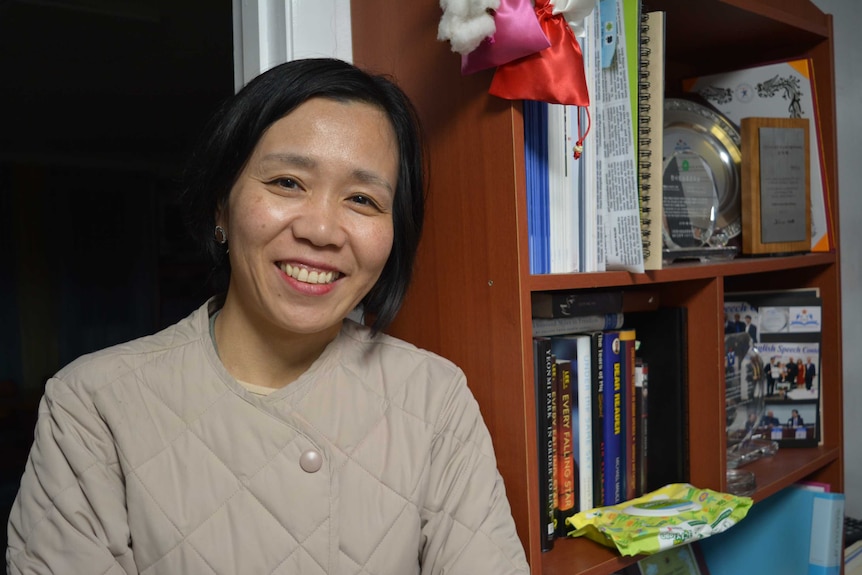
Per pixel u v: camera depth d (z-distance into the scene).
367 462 0.88
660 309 1.32
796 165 1.55
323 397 0.89
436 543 0.92
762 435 1.65
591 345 1.17
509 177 0.98
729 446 1.51
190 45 3.06
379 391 0.93
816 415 1.64
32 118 4.38
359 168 0.83
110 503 0.80
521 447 0.99
